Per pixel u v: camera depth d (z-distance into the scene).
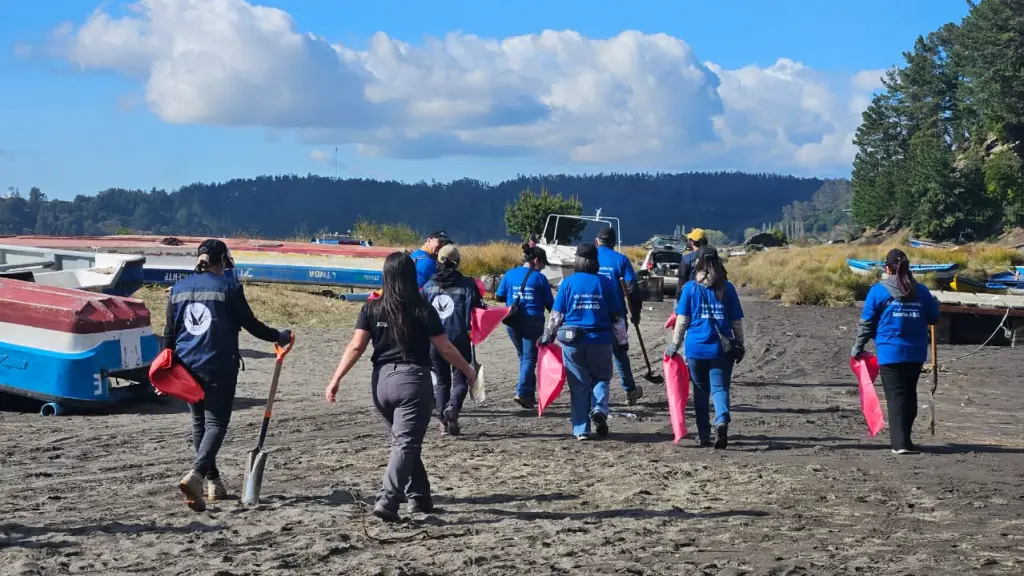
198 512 6.58
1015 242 85.69
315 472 8.12
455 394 10.09
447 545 5.81
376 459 8.73
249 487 6.81
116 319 11.39
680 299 9.51
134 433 9.99
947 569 5.31
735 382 14.76
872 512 6.82
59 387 10.98
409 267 6.34
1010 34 88.06
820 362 17.38
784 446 9.66
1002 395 14.05
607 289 9.96
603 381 9.98
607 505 7.02
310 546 5.69
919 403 13.18
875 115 118.50
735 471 8.33
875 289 9.34
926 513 6.81
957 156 100.25
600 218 30.30
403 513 6.69
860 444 9.84
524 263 11.52
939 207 92.56
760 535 6.14
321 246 27.38
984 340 21.39
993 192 90.44
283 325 19.92
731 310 9.44
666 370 9.71
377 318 6.30
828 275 34.06
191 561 5.38
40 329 11.11
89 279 15.67
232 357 6.72
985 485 7.80
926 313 9.28
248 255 25.16
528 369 11.46
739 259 58.34
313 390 13.22
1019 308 20.97
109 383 12.12
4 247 19.02
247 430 10.22
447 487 7.61
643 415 11.61
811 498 7.28
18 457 8.64
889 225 107.25
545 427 10.70
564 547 5.78
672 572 5.24
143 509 6.70
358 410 11.59
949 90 111.44
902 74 116.00
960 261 47.62
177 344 6.72
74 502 6.91
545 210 61.75
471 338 10.23
